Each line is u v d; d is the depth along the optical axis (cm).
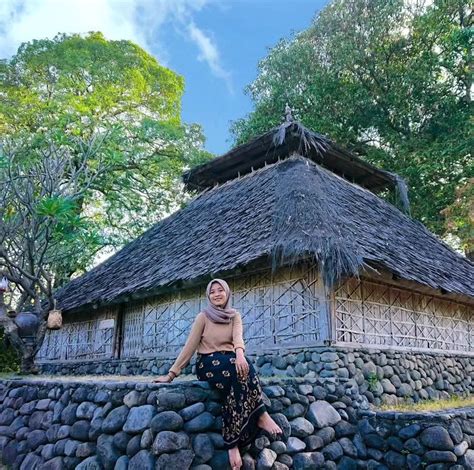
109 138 1318
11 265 763
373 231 737
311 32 1811
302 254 550
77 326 1073
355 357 596
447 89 1650
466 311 880
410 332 720
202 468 330
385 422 471
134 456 334
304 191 709
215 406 355
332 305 586
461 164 1550
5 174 837
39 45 1686
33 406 476
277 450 383
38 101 1623
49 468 392
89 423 384
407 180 1584
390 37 1712
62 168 863
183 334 774
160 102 1884
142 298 861
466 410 495
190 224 980
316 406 444
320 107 1739
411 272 627
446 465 427
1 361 991
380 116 1720
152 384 354
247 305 682
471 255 1593
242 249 634
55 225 773
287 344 617
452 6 1647
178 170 1778
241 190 952
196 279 653
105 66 1719
